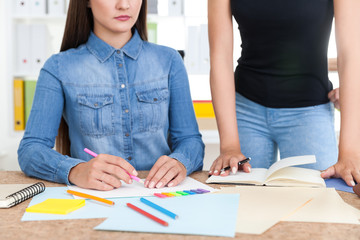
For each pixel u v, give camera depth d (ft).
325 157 4.18
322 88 4.23
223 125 4.00
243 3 4.02
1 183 3.18
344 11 3.67
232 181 3.08
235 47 9.15
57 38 9.36
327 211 2.27
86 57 4.09
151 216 2.10
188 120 4.28
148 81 4.18
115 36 4.09
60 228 2.01
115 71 4.09
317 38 4.06
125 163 3.03
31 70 8.82
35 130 3.77
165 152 4.30
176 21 9.25
